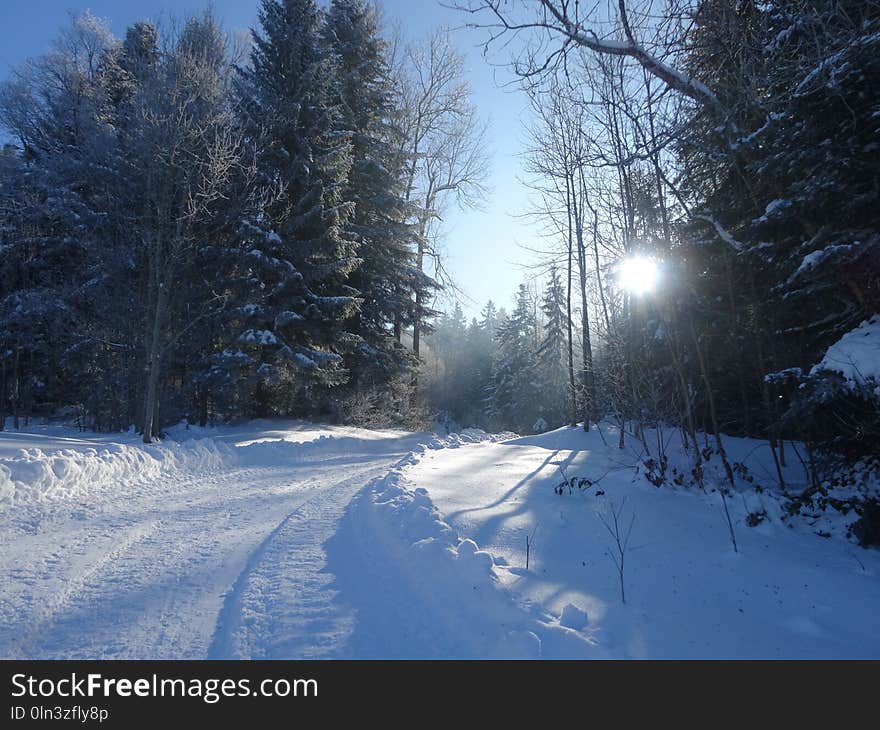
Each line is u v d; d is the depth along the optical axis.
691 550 5.99
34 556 5.49
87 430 20.75
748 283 9.20
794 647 3.91
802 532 6.82
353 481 10.22
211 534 6.44
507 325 47.91
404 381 27.06
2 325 19.81
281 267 19.25
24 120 21.30
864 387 6.08
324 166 20.61
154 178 15.48
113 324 17.77
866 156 6.64
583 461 10.74
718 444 9.05
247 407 20.83
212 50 20.03
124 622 4.09
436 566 4.90
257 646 3.71
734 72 6.80
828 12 5.45
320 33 24.94
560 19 5.64
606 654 3.58
